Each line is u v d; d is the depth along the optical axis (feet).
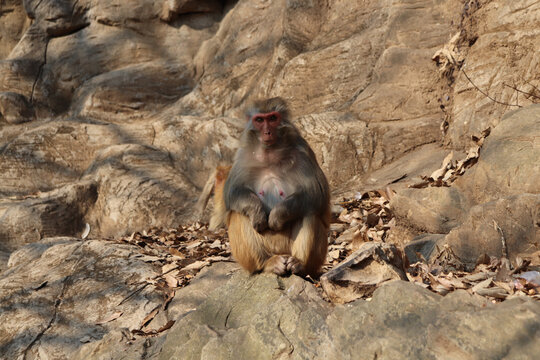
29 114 52.65
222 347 14.05
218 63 48.21
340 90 37.73
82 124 45.39
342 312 12.95
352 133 33.32
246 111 17.66
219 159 38.65
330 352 12.43
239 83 45.44
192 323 16.10
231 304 16.38
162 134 43.11
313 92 38.81
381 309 12.34
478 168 21.20
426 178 27.25
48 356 19.74
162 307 20.44
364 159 32.68
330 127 34.24
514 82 27.37
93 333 20.17
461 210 21.57
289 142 17.16
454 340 11.00
